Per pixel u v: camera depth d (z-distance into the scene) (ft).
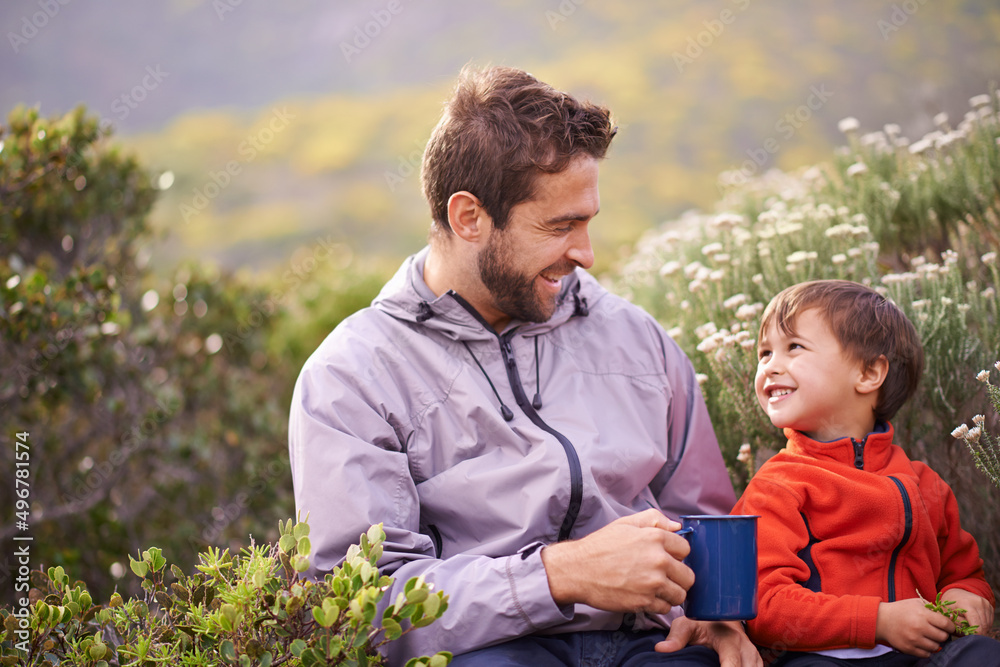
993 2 58.39
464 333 5.70
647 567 4.38
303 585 4.49
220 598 4.67
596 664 5.05
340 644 4.10
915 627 4.47
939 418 6.48
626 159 92.99
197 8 127.34
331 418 5.32
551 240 5.50
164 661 4.54
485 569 4.78
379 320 5.84
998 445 5.92
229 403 12.49
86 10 121.60
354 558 4.45
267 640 4.58
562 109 5.46
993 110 9.32
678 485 6.06
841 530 5.02
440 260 5.87
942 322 6.49
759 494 5.19
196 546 11.23
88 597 5.01
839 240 8.17
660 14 117.91
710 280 8.02
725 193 13.04
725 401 7.08
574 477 5.28
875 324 5.22
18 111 10.06
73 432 11.09
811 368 5.25
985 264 7.80
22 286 9.37
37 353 9.64
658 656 4.89
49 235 11.19
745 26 105.81
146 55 123.34
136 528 11.44
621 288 11.65
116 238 12.00
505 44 123.85
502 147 5.37
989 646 4.25
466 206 5.55
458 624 4.69
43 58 113.80
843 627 4.58
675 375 6.21
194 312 12.58
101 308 9.95
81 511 10.43
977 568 5.22
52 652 4.79
